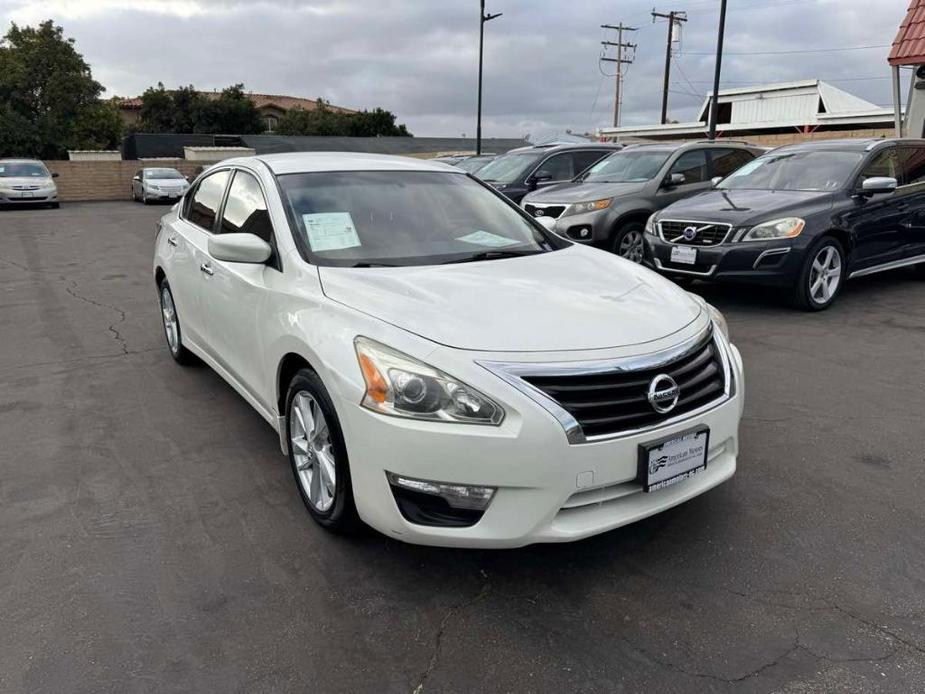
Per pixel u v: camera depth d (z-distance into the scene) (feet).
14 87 117.91
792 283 22.56
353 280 10.30
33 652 7.98
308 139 139.33
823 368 17.52
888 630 8.21
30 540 10.23
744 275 22.52
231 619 8.52
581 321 9.15
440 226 12.61
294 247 11.28
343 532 9.94
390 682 7.55
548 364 8.31
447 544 8.45
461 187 14.08
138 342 20.79
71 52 122.01
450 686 7.48
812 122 116.47
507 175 39.06
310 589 9.07
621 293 10.37
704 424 9.14
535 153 40.06
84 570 9.51
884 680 7.47
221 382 16.98
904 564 9.43
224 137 137.18
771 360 18.21
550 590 9.01
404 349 8.52
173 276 16.55
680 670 7.65
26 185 76.89
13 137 114.62
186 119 174.91
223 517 10.82
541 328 8.87
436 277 10.51
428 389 8.21
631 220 29.12
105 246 44.11
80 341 21.01
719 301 25.14
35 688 7.45
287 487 11.75
